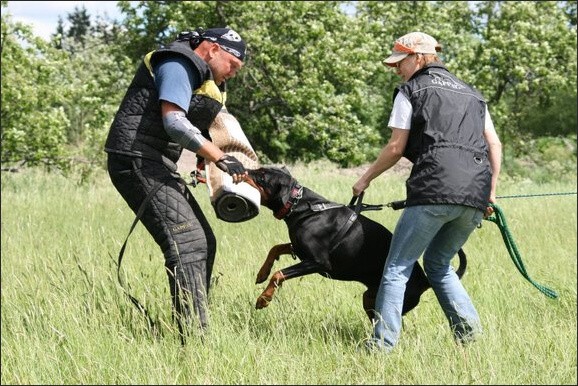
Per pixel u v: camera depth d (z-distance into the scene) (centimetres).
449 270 472
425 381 385
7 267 652
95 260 623
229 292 546
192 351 411
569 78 2322
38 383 398
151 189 449
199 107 455
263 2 1978
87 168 1588
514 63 2245
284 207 472
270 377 385
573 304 545
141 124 449
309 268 472
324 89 2009
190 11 1961
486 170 436
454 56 2333
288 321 477
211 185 455
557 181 2164
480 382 382
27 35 1541
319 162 2105
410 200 433
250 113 2183
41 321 471
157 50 445
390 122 441
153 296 497
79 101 1683
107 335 440
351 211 480
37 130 1575
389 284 444
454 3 2398
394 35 2367
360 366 401
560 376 400
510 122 2441
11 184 1517
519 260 499
